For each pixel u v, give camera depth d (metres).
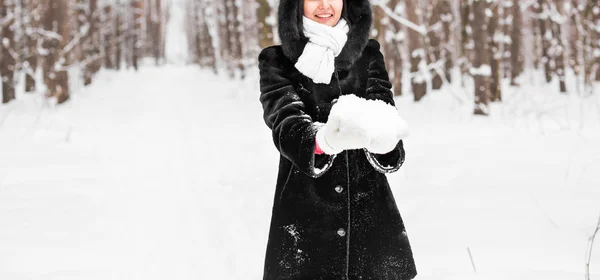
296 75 2.28
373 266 2.25
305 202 2.27
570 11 18.19
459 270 3.35
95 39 31.00
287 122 2.10
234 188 6.01
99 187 6.07
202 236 4.33
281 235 2.28
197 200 5.51
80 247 4.00
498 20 13.26
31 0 19.06
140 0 47.59
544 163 5.99
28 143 9.30
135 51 46.94
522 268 3.37
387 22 16.92
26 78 19.47
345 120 1.81
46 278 3.36
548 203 4.58
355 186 2.29
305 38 2.26
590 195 4.73
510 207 4.55
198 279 3.40
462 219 4.35
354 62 2.34
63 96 17.25
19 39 19.34
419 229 4.26
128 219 4.79
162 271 3.54
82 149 8.88
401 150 2.18
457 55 22.75
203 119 13.81
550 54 19.91
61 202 5.34
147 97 21.02
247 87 22.31
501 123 10.21
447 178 5.82
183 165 7.51
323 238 2.24
